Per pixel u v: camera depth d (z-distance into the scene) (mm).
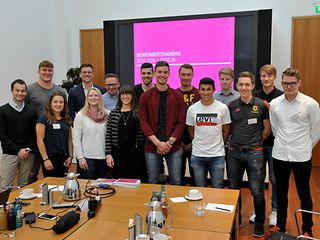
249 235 3162
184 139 3422
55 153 3412
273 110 2930
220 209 2119
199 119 3084
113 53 5824
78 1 6574
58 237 1756
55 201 2297
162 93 3219
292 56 5668
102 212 2096
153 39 5645
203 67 5445
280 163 2920
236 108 3049
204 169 3135
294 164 2855
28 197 2369
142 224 1874
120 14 6328
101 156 3334
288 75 2723
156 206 1822
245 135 3006
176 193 2455
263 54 5035
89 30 6570
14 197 2402
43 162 3412
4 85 5582
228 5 5730
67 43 6629
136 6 6199
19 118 3600
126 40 5781
